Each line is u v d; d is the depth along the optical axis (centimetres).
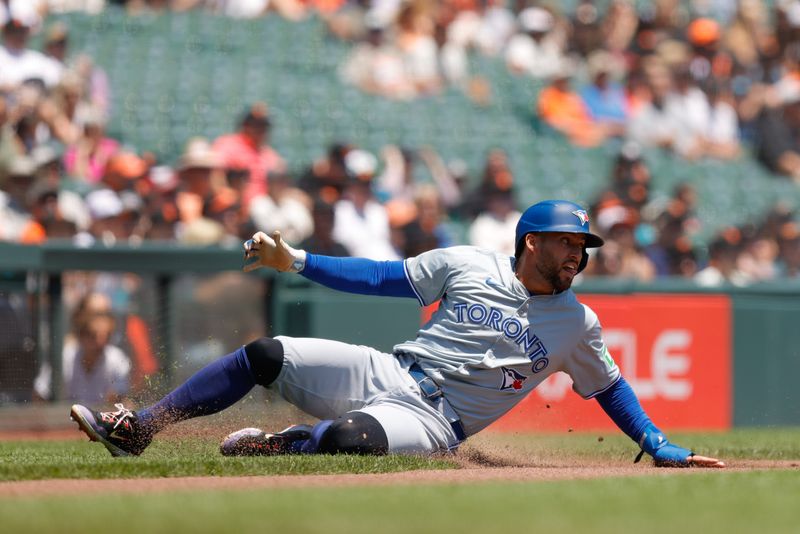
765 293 3322
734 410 3272
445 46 4962
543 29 5138
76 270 2828
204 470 1339
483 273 1606
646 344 3200
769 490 1157
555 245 1562
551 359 1603
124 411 1547
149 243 3116
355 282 1611
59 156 3603
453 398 1606
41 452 1788
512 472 1396
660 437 1617
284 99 4562
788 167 5003
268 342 1592
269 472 1353
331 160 3719
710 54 5150
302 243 3512
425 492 1096
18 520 891
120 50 4609
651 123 4962
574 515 917
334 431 1528
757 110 5172
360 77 4788
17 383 2731
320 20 4984
